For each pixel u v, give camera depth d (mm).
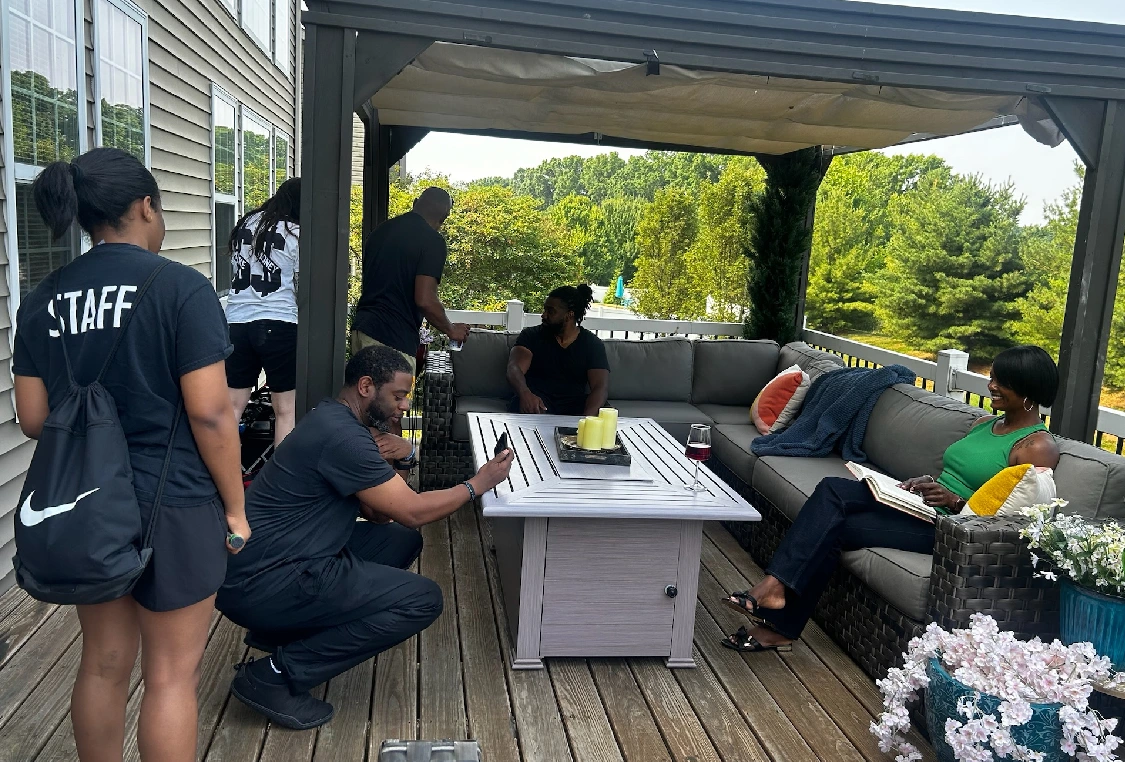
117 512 1679
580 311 4723
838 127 5090
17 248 3363
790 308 6703
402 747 1495
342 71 2996
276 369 4188
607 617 2906
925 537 2998
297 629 2514
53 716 2477
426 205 4430
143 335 1769
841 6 3279
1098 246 3627
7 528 3293
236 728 2480
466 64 3768
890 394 4078
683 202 15406
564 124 5645
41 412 1869
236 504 1917
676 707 2711
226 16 7070
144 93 4926
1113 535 2352
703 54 3201
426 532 4223
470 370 5090
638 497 2871
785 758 2465
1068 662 2268
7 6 3227
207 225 6594
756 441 4336
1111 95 3453
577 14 3105
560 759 2404
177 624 1857
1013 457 2979
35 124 3537
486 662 2945
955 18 3318
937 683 2266
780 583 3014
